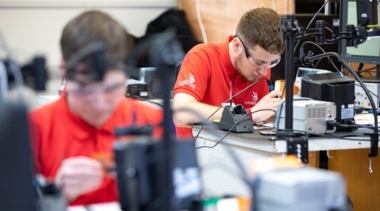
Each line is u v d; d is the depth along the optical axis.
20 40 4.16
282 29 1.88
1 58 1.12
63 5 4.21
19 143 0.99
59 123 1.56
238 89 2.64
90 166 1.30
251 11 2.51
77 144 1.55
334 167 2.81
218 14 4.21
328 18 3.64
